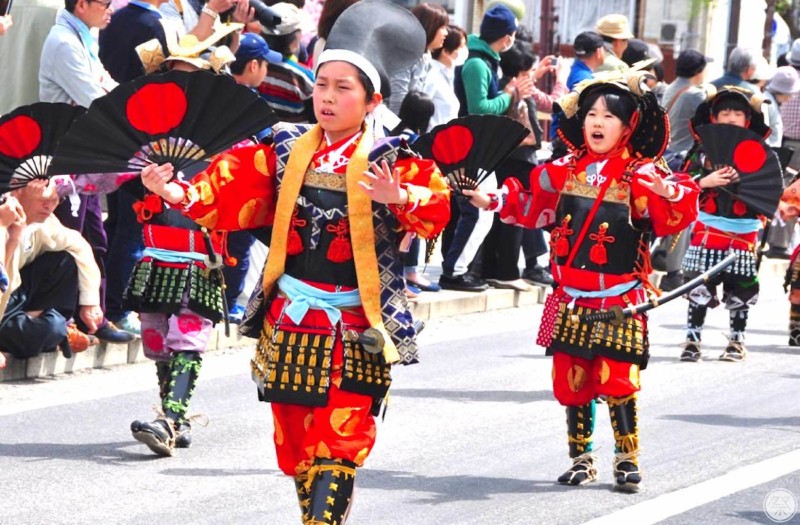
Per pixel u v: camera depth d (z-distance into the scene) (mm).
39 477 9750
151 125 7438
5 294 11172
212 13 13961
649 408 12688
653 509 9438
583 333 9719
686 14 31969
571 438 10133
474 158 8914
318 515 7363
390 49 7730
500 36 16703
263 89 14648
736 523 9156
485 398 12820
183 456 10453
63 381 12633
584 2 31828
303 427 7730
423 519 9094
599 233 9672
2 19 11305
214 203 7559
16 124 9117
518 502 9547
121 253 13562
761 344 16406
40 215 11086
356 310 7605
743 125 13758
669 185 9391
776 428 12031
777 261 22656
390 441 11148
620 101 9547
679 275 19422
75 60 12938
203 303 10422
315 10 20641
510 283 17969
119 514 8992
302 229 7559
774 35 33375
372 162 7477
